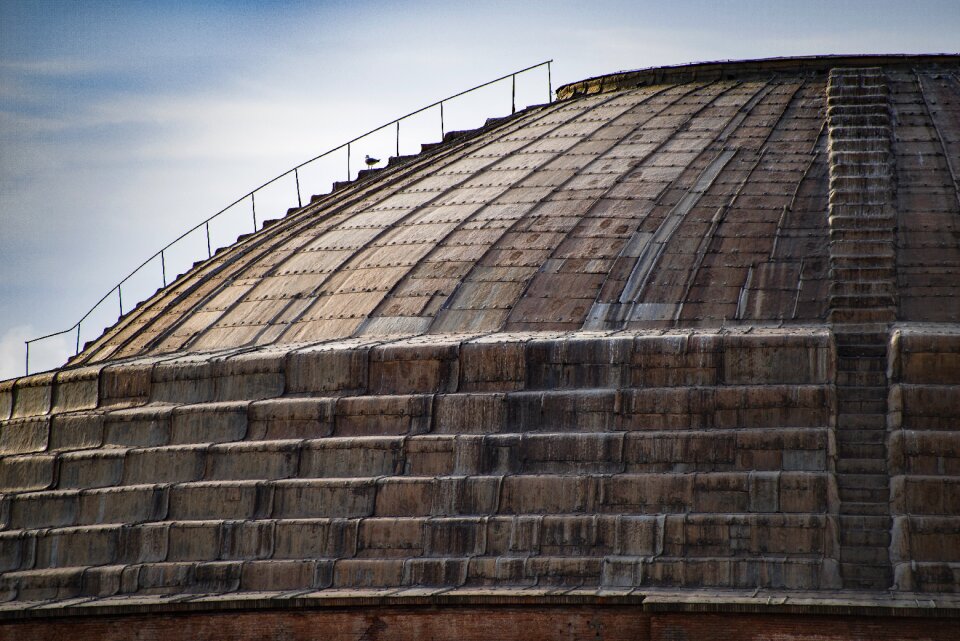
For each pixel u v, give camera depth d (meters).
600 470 51.47
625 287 57.59
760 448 50.22
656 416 51.81
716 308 55.62
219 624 51.91
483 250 61.47
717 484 49.94
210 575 53.84
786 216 59.34
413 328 58.41
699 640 46.09
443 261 61.62
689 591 48.16
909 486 48.31
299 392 56.81
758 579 48.34
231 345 61.59
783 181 61.91
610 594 47.84
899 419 49.50
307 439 55.31
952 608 43.94
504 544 51.06
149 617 52.91
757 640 45.59
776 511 49.22
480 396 53.91
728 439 50.59
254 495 54.69
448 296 59.47
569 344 53.69
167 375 59.50
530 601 48.47
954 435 48.69
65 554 56.97
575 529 50.50
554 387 53.59
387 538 52.31
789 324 54.16
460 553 51.41
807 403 50.62
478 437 53.03
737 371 51.81
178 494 55.94
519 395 53.50
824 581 47.81
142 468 57.44
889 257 55.62
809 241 57.75
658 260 58.47
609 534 50.16
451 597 49.25
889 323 53.19
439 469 53.19
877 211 57.91
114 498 57.12
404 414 54.62
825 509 48.81
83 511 57.66
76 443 60.09
